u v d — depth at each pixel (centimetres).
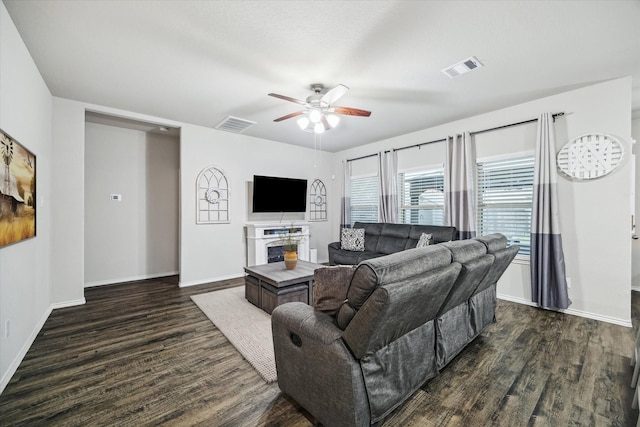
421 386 191
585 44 240
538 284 346
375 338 141
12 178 202
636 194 427
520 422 161
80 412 168
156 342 258
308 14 203
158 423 159
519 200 380
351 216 632
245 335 269
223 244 504
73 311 337
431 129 473
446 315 209
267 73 289
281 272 346
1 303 187
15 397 181
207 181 483
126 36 228
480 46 243
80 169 362
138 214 505
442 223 467
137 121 444
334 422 148
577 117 329
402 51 249
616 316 306
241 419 163
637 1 189
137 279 503
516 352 239
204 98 354
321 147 623
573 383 196
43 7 194
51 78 298
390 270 142
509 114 382
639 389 155
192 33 225
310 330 156
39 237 281
